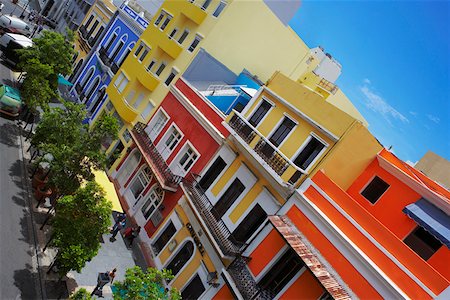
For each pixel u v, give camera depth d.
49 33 26.75
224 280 15.66
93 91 36.12
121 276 19.11
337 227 13.79
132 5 38.81
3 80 30.56
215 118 21.56
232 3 24.39
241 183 18.16
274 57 28.84
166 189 21.69
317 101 16.42
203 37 25.06
